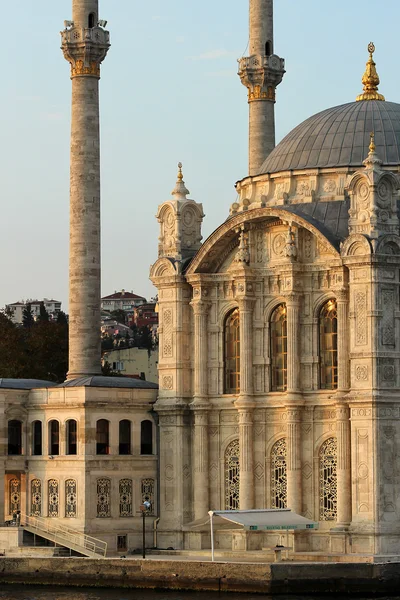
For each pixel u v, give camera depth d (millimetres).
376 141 194000
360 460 175375
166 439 195875
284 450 187750
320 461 184375
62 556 184875
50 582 179625
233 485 192875
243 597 163875
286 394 186250
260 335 190750
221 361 194875
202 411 194000
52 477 193750
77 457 190750
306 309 186625
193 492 194500
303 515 184125
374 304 175625
